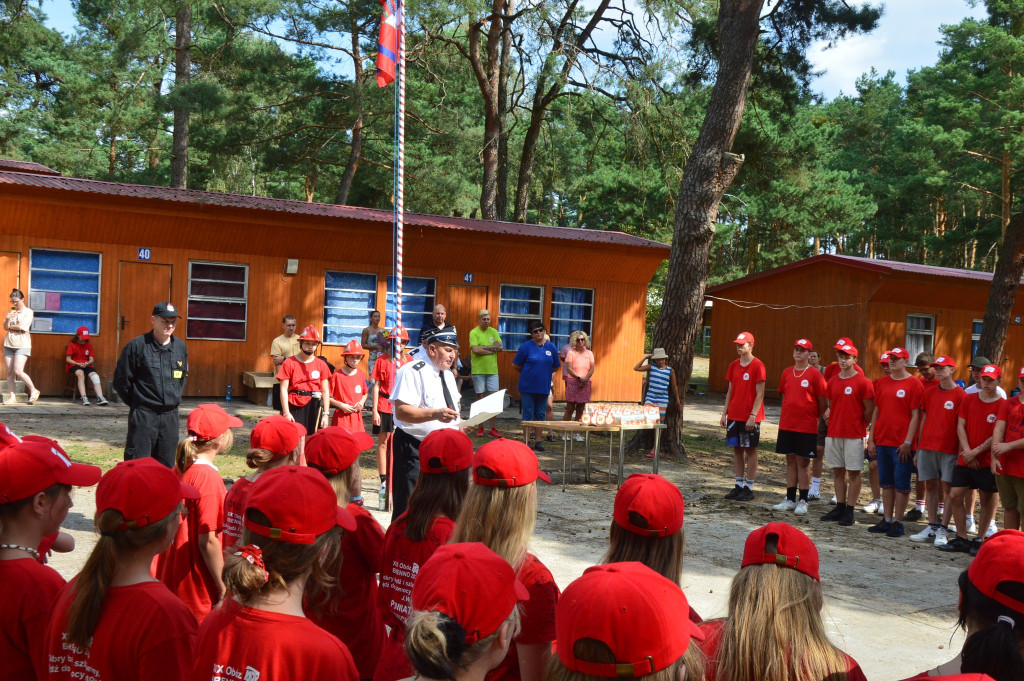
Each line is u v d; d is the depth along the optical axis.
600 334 21.23
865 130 50.84
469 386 19.59
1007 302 14.62
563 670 1.78
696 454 13.77
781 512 9.75
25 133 35.25
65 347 16.30
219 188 37.97
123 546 2.37
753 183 23.97
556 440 14.66
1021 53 33.78
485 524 2.64
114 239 16.55
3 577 2.52
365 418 15.77
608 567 1.83
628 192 38.09
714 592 6.43
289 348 14.79
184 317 17.25
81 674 2.34
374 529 3.31
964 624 2.36
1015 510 7.83
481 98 32.50
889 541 8.62
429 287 19.58
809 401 9.62
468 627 1.85
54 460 2.71
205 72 25.75
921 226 46.12
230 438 3.84
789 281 24.45
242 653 2.18
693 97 21.66
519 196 26.64
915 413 8.77
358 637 3.23
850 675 2.15
